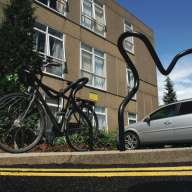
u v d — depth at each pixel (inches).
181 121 248.5
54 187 75.8
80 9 466.0
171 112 261.7
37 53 277.9
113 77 510.6
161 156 99.0
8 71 252.8
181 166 91.4
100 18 522.6
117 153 100.7
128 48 585.0
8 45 259.9
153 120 272.1
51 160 101.6
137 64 596.1
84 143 167.5
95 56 483.5
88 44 468.1
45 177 86.0
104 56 503.8
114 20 556.1
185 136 243.6
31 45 278.7
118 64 532.7
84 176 86.0
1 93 231.8
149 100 608.4
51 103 361.4
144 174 85.0
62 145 266.5
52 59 389.4
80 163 100.7
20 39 270.4
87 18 485.7
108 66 506.3
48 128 349.7
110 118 478.6
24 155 105.0
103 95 474.3
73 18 446.0
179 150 99.9
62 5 436.1
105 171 91.0
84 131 165.5
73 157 101.7
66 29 428.1
